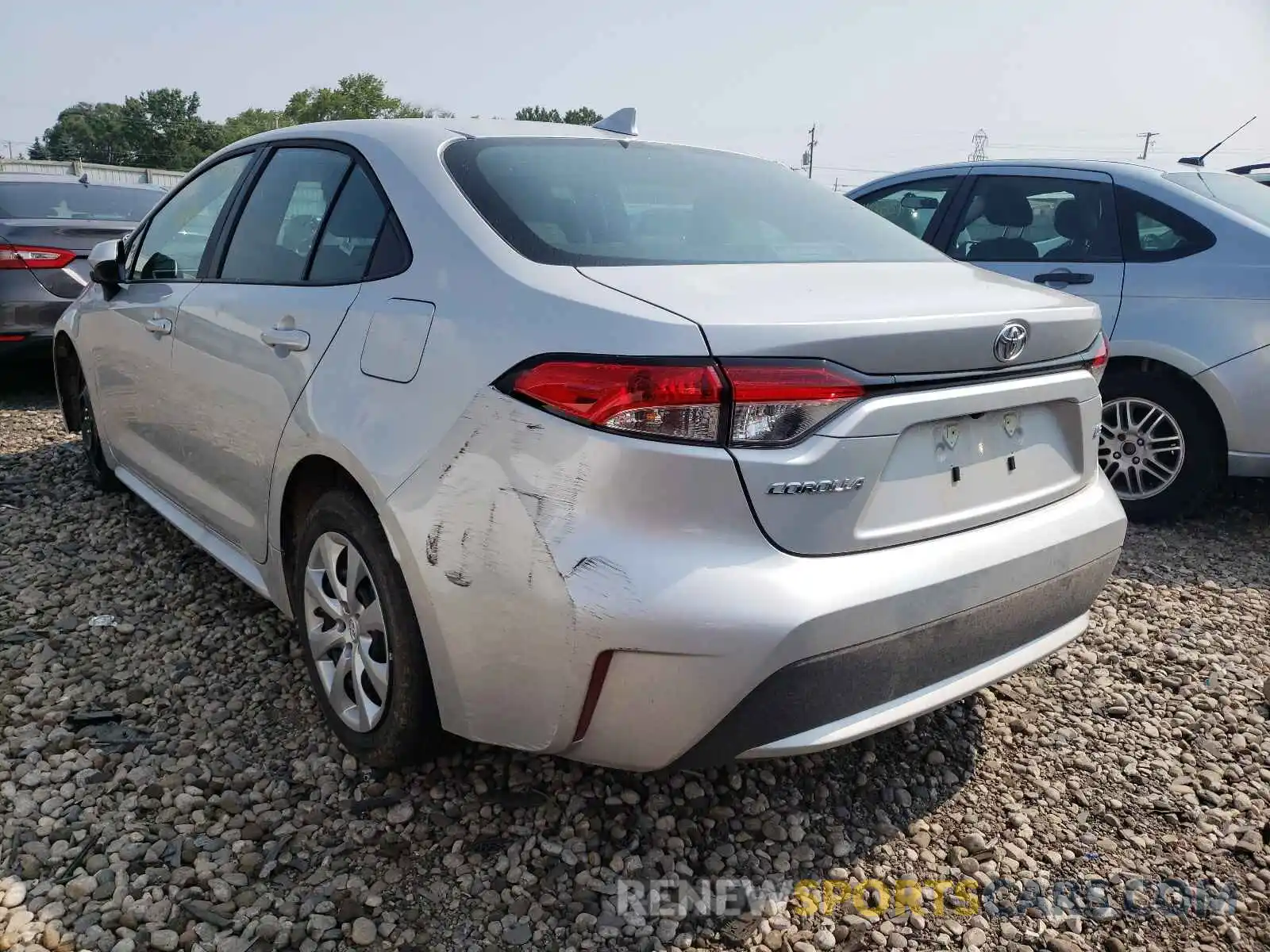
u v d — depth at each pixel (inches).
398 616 90.0
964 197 212.7
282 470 104.5
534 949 80.7
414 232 95.9
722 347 73.5
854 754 109.3
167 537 161.2
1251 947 85.0
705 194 109.4
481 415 80.6
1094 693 125.3
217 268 128.9
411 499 85.0
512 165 101.9
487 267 87.0
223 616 134.6
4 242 251.0
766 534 75.3
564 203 97.3
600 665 75.5
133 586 143.2
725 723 75.7
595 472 74.5
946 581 82.5
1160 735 116.6
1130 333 181.9
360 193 106.0
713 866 91.0
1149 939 85.6
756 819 97.7
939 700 85.5
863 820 98.7
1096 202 192.1
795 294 83.3
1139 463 187.8
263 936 80.4
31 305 254.5
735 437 73.9
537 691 78.8
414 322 89.4
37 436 225.5
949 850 95.3
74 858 87.8
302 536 104.4
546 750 82.0
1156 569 166.7
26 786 97.3
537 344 78.9
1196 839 98.5
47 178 303.7
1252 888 92.1
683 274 86.4
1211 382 174.6
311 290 105.3
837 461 76.2
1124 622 145.6
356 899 84.8
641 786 100.3
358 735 99.3
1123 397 186.5
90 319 166.2
